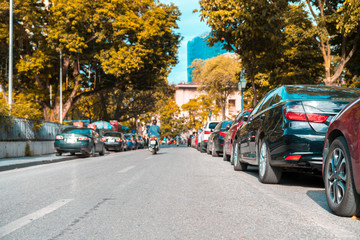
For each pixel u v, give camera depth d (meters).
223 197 5.38
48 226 3.74
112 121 43.06
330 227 3.61
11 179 8.22
